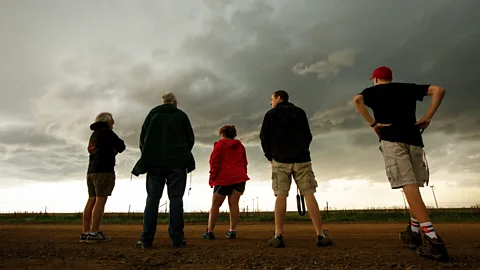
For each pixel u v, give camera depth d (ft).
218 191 17.31
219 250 12.44
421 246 10.02
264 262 9.93
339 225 27.61
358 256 10.63
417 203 10.00
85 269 9.32
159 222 36.35
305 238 16.53
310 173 13.85
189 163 13.98
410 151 10.65
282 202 13.62
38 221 41.96
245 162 18.47
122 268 9.41
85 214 16.21
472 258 9.96
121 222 39.17
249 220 37.50
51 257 11.23
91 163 16.24
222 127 18.66
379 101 11.18
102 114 17.20
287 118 14.19
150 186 13.58
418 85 10.97
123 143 16.98
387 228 22.59
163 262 10.18
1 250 12.90
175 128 13.97
